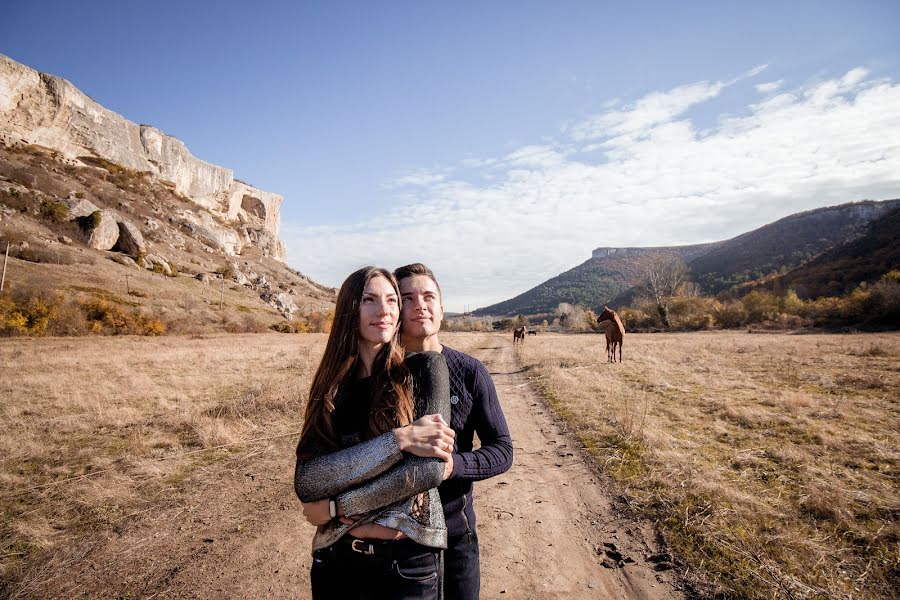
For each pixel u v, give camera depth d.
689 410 7.46
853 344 19.94
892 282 40.53
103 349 21.41
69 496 4.44
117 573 3.18
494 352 23.83
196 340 31.84
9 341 25.42
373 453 1.11
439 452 1.12
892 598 2.57
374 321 1.34
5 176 63.47
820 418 6.68
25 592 2.95
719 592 2.71
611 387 9.99
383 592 1.22
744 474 4.54
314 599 1.30
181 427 6.90
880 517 3.53
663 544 3.36
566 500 4.31
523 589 2.91
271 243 136.00
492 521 3.94
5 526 3.83
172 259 74.81
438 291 1.74
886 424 6.25
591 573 3.07
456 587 1.49
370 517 1.18
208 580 3.08
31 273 40.69
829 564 2.93
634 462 5.12
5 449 5.84
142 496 4.51
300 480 1.13
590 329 63.16
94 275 47.72
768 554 3.07
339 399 1.29
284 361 16.14
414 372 1.33
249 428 6.86
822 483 4.16
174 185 113.75
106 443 6.16
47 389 10.02
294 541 3.63
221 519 4.03
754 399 8.21
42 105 84.50
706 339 31.03
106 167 96.19
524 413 8.20
